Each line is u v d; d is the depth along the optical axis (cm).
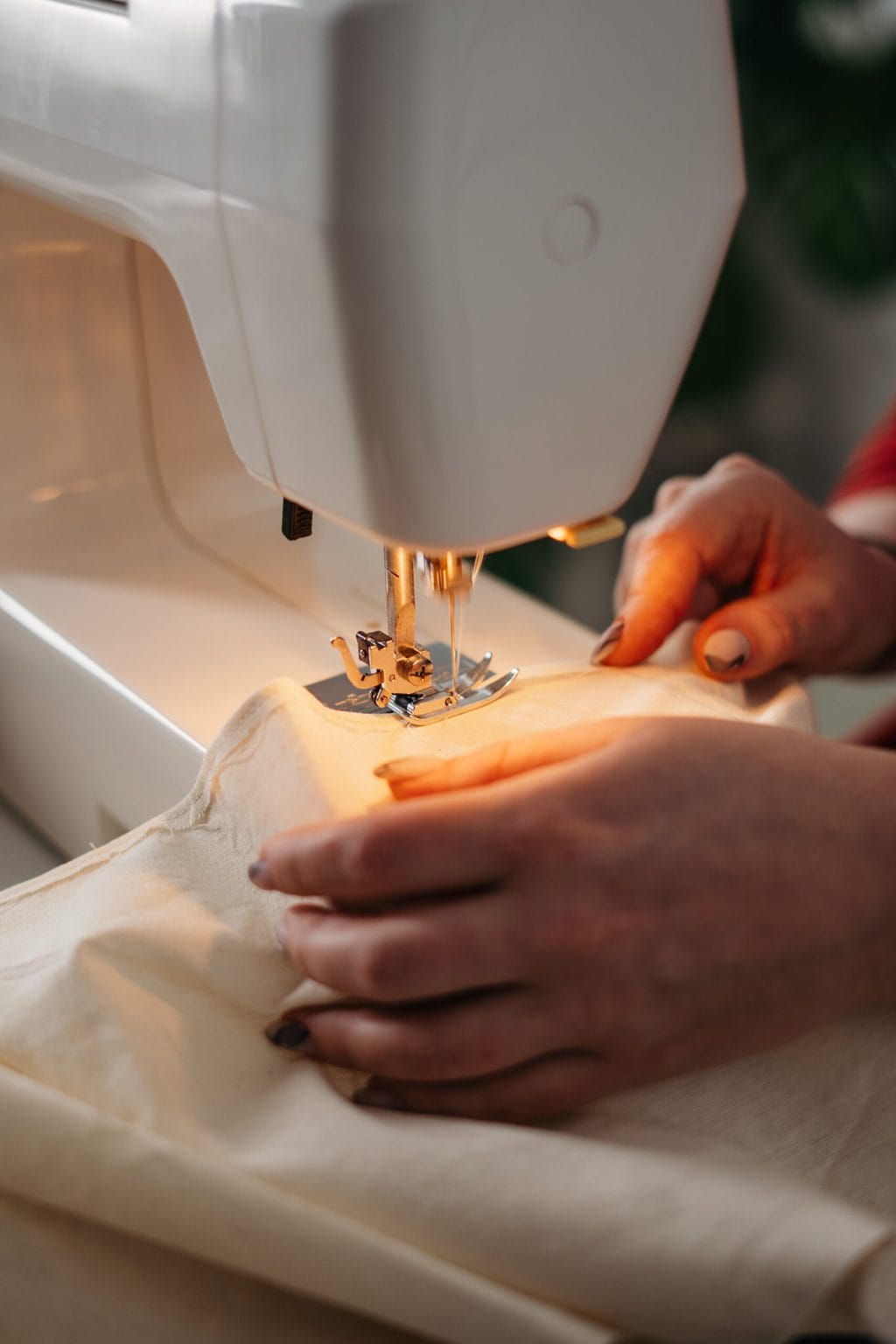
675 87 52
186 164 54
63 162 62
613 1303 39
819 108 178
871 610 82
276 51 48
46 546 88
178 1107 45
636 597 76
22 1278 42
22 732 83
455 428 53
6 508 88
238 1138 45
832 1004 50
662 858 47
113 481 92
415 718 67
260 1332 41
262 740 56
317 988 49
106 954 48
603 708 70
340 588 88
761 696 75
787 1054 51
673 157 53
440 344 50
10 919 54
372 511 56
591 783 48
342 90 46
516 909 45
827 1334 42
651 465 208
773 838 49
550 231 51
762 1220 39
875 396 196
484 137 48
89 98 58
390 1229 41
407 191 47
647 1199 40
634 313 55
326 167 47
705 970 47
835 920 49
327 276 50
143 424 93
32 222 83
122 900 52
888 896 50
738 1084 50
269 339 55
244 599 85
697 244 56
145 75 54
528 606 87
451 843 45
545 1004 46
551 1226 39
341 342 51
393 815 46
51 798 83
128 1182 40
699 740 50
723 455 205
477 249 49
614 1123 47
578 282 53
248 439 60
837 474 204
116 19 55
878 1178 46
